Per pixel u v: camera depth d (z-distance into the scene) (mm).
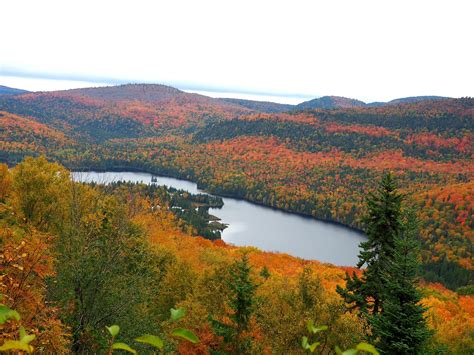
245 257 16406
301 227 181875
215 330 15406
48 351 7051
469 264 126062
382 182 16953
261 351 14359
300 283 14609
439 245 141625
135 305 14094
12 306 6699
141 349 12680
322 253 140000
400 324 11891
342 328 13070
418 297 11734
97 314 13430
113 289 13516
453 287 94000
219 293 17344
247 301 15469
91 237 14445
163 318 18562
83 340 12320
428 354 11695
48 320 7246
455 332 20672
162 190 176625
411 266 11969
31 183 20734
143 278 15648
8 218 13672
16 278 7082
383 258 16609
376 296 16859
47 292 11805
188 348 14984
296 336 13133
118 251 14648
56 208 19859
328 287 32125
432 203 180250
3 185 26312
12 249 6895
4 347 1450
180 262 22172
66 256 13055
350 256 138375
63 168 23484
